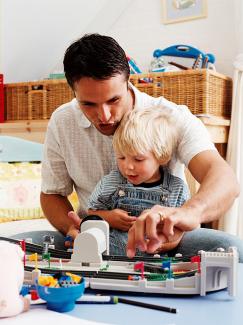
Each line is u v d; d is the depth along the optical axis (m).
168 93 1.97
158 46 2.53
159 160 1.02
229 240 0.97
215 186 0.79
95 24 2.69
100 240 0.71
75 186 1.29
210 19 2.37
